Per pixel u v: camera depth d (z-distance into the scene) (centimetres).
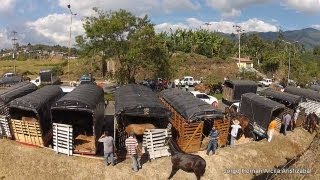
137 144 2025
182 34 8744
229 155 2333
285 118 2861
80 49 4500
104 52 4528
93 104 2184
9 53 17950
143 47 4262
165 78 4762
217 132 2258
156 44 4334
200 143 2330
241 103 3191
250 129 2809
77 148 2184
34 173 2006
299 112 3181
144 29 4297
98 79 6569
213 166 2191
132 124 2216
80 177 1981
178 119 2422
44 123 2289
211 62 7350
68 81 6625
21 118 2295
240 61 8262
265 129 2727
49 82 5638
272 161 2445
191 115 2258
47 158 2089
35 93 2509
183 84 5809
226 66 7425
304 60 12044
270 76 9000
